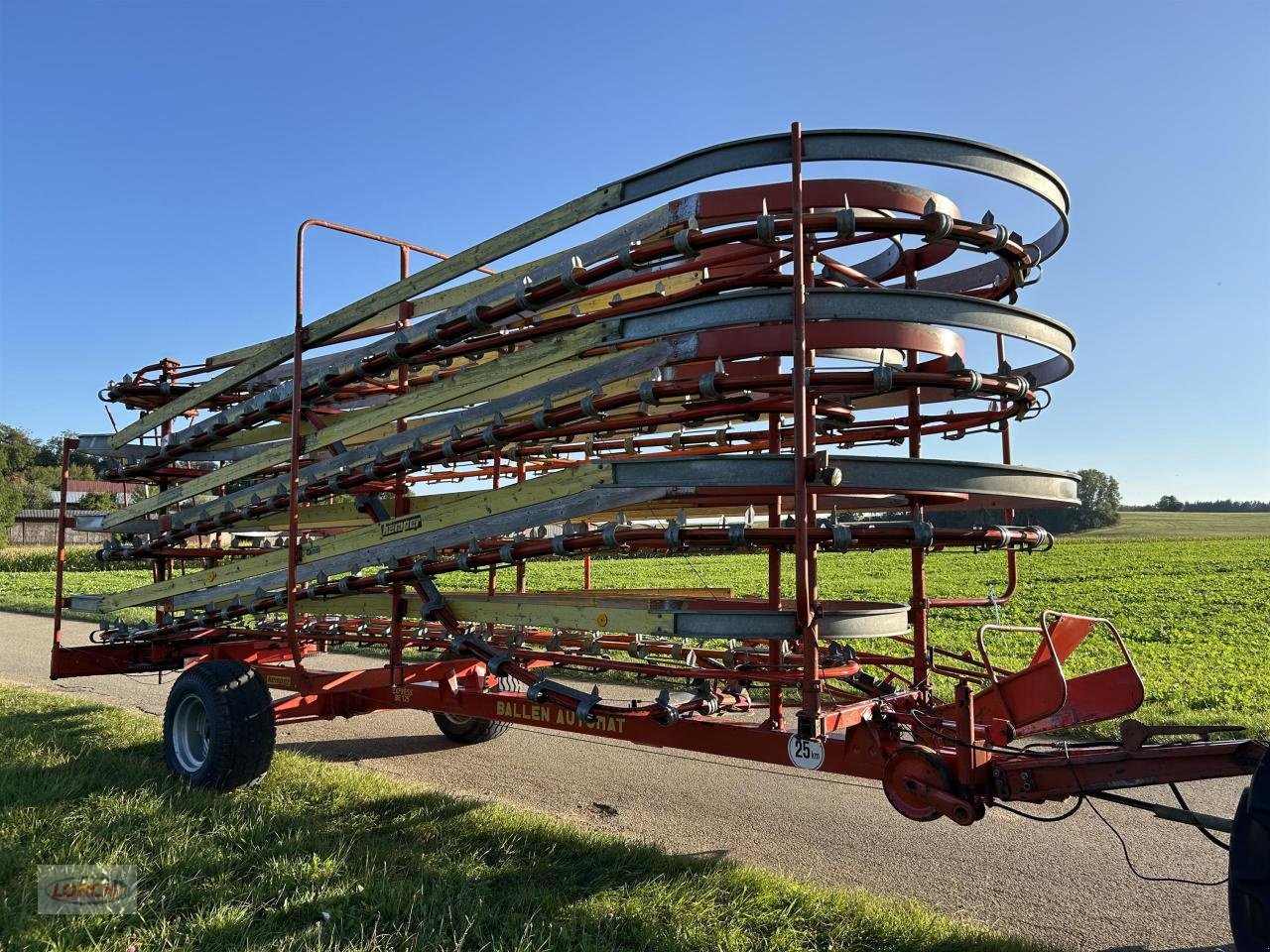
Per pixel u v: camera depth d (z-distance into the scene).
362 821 4.91
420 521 4.92
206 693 5.46
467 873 4.16
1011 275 4.18
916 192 3.79
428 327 4.82
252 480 6.84
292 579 5.62
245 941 3.41
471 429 4.70
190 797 5.24
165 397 7.45
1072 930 3.96
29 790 5.27
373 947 3.35
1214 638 14.02
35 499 82.75
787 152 3.50
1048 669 4.14
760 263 4.78
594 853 4.52
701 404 4.25
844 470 3.45
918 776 3.76
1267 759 2.93
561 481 4.08
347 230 5.68
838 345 3.64
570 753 7.11
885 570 31.25
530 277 4.27
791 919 3.82
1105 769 3.45
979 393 3.81
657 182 3.88
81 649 7.07
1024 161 3.75
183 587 6.70
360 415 5.43
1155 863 4.77
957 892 4.38
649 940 3.55
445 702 5.23
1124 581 26.12
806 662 3.59
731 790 6.06
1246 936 2.93
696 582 20.20
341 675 5.74
